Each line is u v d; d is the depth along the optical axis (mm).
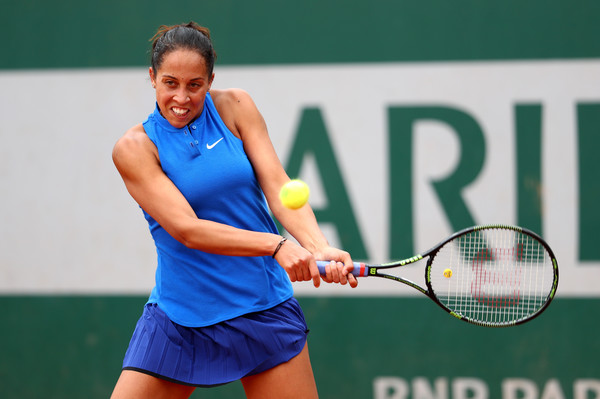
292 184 7875
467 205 17875
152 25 18438
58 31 18531
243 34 18328
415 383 18047
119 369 18453
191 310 8336
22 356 18578
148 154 7996
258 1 18281
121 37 18453
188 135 8070
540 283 17672
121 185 18438
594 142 17703
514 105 17844
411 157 18016
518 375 17891
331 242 18078
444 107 17969
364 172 18078
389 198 18016
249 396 8641
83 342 18500
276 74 18250
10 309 18594
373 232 18016
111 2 18469
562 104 17766
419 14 18016
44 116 18484
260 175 8633
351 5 18141
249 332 8250
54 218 18484
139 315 18422
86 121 18453
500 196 17844
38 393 18547
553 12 17797
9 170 18531
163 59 7664
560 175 17750
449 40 17953
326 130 18141
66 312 18516
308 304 18281
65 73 18484
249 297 8320
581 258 17672
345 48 18141
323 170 18125
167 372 8281
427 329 18031
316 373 18219
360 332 18156
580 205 17688
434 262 17891
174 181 8055
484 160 17875
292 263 7594
